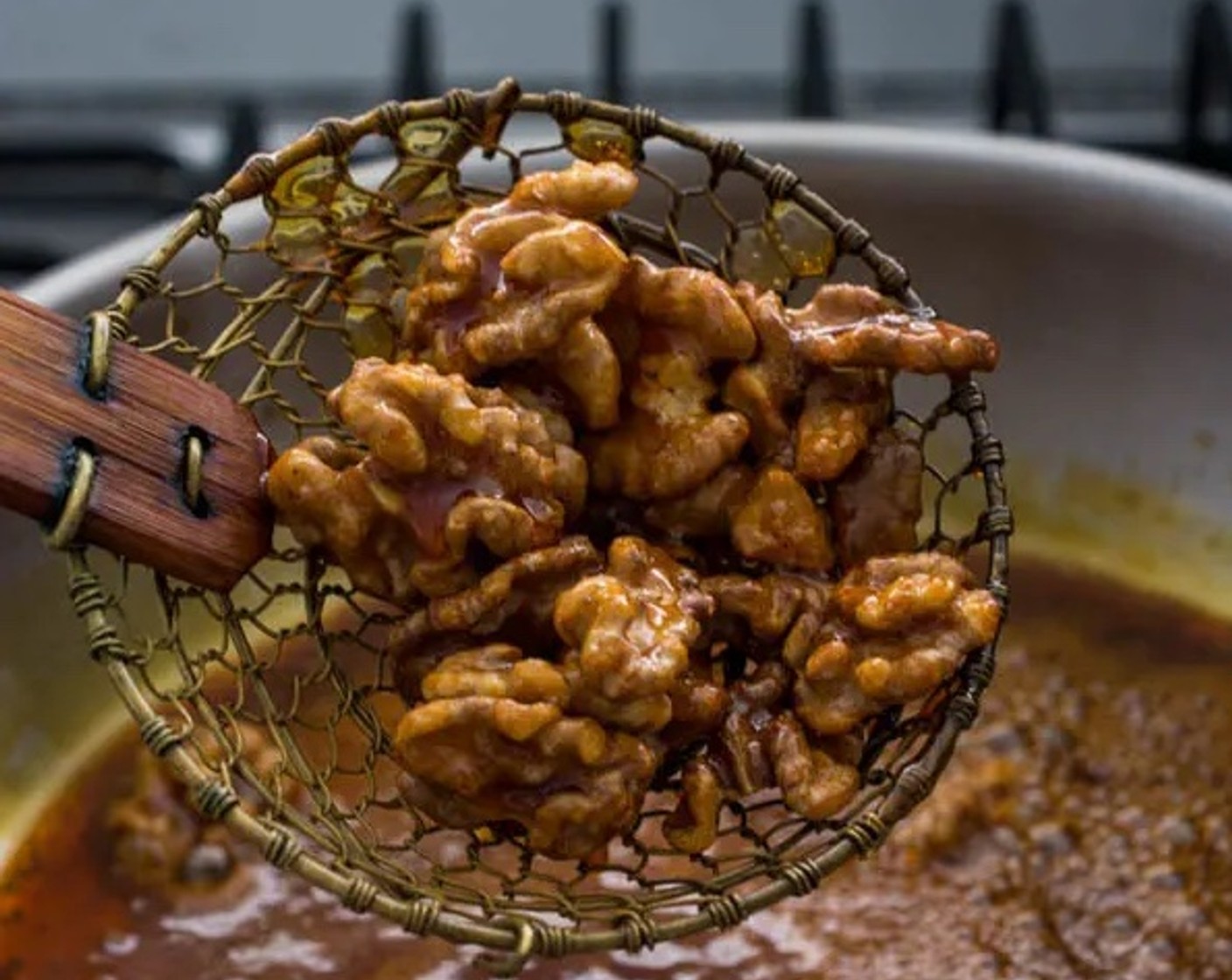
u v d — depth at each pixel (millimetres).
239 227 447
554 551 357
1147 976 416
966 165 476
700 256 393
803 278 393
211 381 411
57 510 339
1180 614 489
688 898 356
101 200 570
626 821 352
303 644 461
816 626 362
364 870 353
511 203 373
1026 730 460
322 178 379
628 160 387
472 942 343
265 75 687
